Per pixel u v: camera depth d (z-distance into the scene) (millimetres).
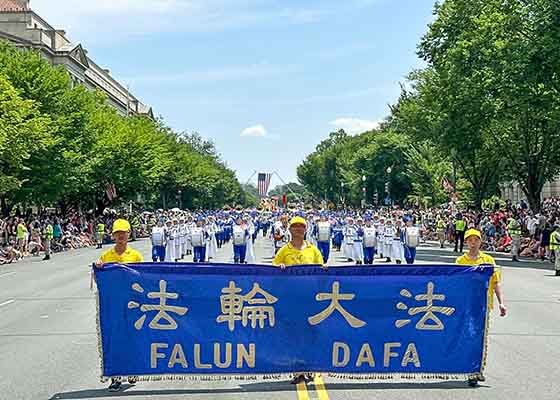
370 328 9344
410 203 87000
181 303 9219
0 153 37594
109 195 62500
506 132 42344
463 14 39688
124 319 9164
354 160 102875
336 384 9320
